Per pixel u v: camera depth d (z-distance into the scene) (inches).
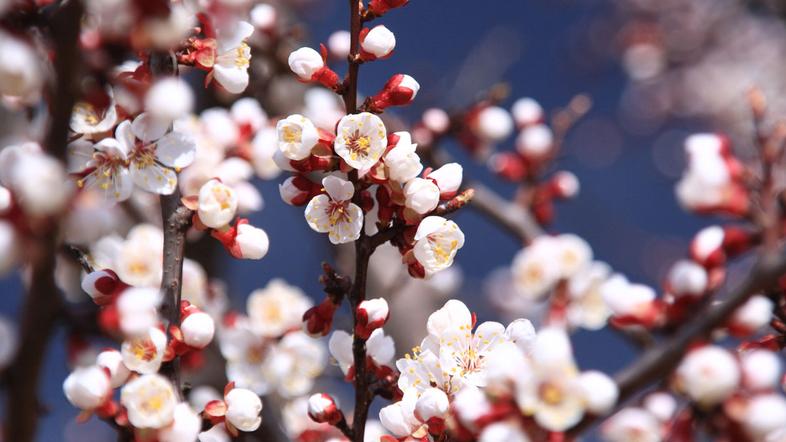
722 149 42.4
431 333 44.1
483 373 43.7
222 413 43.9
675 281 41.2
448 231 43.6
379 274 64.4
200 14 44.4
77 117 44.0
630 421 44.9
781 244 41.5
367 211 43.9
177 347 43.1
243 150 49.4
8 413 40.9
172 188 44.1
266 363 52.4
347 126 43.2
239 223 44.6
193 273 53.2
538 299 64.3
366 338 43.9
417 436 43.4
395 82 43.9
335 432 48.7
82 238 40.8
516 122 65.2
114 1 40.4
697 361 40.1
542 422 40.4
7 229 40.1
